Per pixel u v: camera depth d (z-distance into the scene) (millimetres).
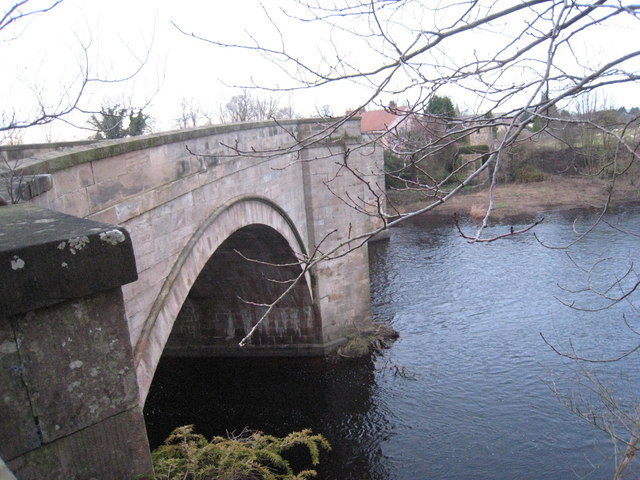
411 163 4383
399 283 24828
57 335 2791
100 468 2957
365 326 19656
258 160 13898
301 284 17641
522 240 28078
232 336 19281
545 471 11789
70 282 2746
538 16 3369
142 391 8250
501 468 12109
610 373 15086
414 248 30203
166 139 9344
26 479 2744
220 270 17344
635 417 9086
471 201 36125
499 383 15523
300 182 17391
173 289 9500
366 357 18047
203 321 19281
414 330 19719
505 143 3324
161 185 9266
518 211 31047
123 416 3008
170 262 9602
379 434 13961
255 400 16391
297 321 18578
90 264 2793
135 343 8383
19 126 4648
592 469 11578
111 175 7836
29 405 2736
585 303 20156
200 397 16812
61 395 2818
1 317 2631
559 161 31672
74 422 2865
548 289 22000
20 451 2723
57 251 2699
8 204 4125
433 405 14891
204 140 10945
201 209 10859
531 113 3287
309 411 15492
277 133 15383
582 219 28984
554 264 24547
